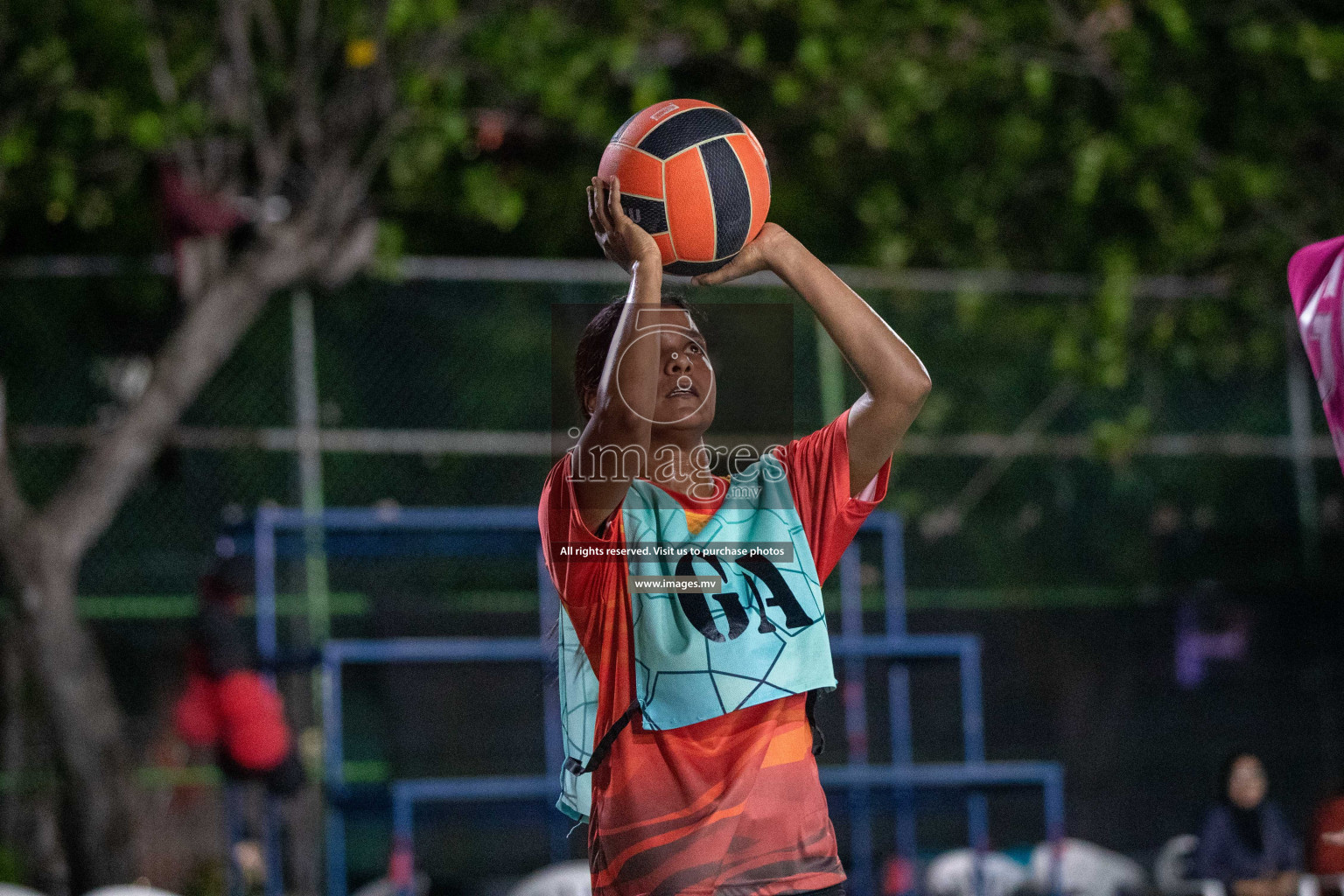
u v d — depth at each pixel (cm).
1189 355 3344
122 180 3089
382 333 3084
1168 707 3158
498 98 3231
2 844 2572
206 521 2903
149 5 2830
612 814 785
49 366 2980
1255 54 3488
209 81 2980
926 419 3238
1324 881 2320
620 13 3120
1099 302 3147
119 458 2620
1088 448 3203
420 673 2953
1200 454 3241
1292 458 3309
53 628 2500
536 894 2092
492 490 3016
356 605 2950
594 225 845
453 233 3859
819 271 855
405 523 2472
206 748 2736
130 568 2881
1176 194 3494
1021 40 3466
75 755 2492
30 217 3506
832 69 3177
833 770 2308
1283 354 3356
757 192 855
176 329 2762
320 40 3148
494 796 2008
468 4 3102
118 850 2503
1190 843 2528
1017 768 2172
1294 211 3519
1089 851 2525
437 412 3088
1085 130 3506
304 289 2897
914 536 3231
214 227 2820
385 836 2850
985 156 3509
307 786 2442
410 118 2948
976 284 3142
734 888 768
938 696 3138
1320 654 3161
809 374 3030
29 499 2942
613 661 800
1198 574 3306
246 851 2567
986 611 3195
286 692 2834
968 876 2456
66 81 2691
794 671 787
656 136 852
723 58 3428
